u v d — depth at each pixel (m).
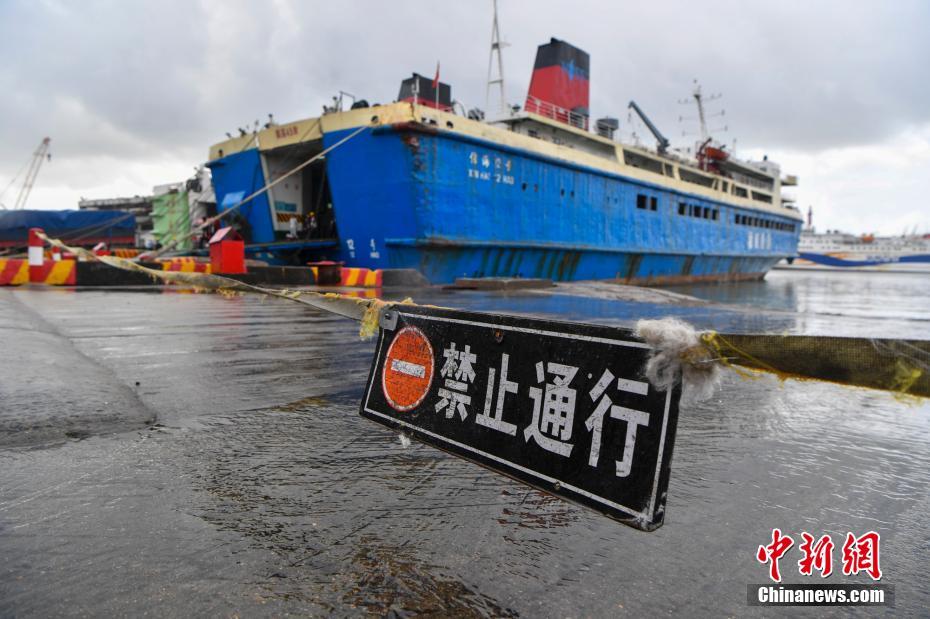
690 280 33.31
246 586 1.59
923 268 77.69
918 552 1.94
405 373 2.02
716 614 1.54
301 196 21.27
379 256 17.67
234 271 14.51
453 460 2.67
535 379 1.60
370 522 2.02
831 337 1.06
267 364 5.03
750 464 2.79
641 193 27.25
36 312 8.38
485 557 1.80
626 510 1.31
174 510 2.07
